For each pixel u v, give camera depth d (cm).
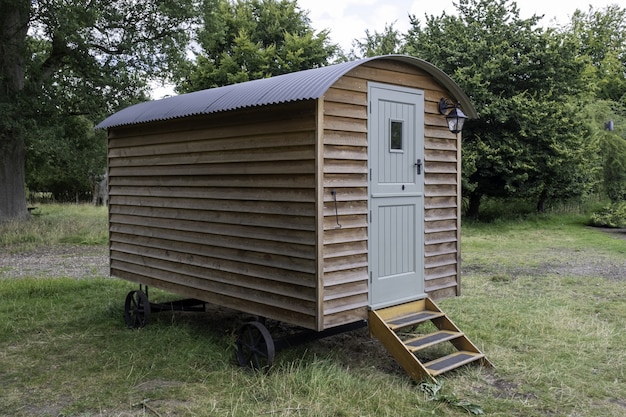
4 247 1327
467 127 1730
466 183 1697
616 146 1978
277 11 2797
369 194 505
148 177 673
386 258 525
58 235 1443
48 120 1536
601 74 3014
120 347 570
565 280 931
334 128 471
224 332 624
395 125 534
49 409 424
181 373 493
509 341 588
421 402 431
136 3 1537
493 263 1122
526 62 1677
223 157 558
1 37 1485
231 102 518
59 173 2642
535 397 450
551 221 1867
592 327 638
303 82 475
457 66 1789
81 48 1476
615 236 1582
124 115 704
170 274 639
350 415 405
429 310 559
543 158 1688
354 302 493
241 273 541
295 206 482
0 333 621
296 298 483
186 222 612
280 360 522
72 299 795
